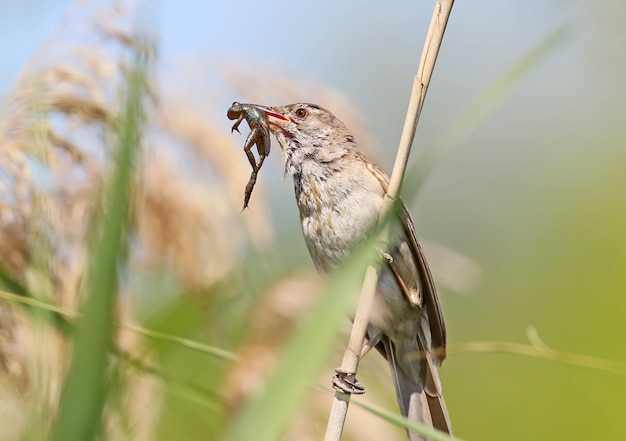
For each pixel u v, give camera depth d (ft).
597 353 47.19
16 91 21.80
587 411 43.01
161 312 20.18
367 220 28.60
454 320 49.49
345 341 25.49
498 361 45.83
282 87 25.03
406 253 28.78
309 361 12.53
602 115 59.26
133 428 20.17
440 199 59.31
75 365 12.61
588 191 55.98
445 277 30.17
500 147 60.08
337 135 29.76
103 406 12.73
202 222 23.45
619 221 52.80
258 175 25.99
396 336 29.53
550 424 43.27
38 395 15.40
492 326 50.42
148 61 13.44
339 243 29.14
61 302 20.54
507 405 44.14
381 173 29.14
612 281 49.78
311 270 23.80
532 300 51.34
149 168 23.25
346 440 25.25
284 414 12.31
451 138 16.55
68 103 21.57
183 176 23.57
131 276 22.56
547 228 55.52
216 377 23.03
